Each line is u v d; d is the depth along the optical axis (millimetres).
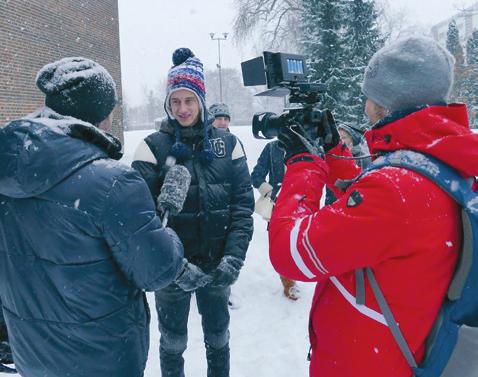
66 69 1505
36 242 1405
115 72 15250
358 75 15688
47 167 1333
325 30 15750
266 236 6207
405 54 1214
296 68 1633
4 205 1453
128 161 12031
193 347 3322
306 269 1230
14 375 2340
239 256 2283
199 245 2289
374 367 1228
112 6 14992
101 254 1442
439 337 1185
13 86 10688
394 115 1238
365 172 1249
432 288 1163
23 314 1475
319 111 1527
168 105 2283
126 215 1435
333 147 1570
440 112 1190
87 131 1435
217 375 2463
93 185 1396
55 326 1449
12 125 1373
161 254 1525
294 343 3363
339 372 1301
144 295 1672
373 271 1196
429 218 1117
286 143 1483
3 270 1490
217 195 2281
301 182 1383
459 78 30562
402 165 1165
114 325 1506
